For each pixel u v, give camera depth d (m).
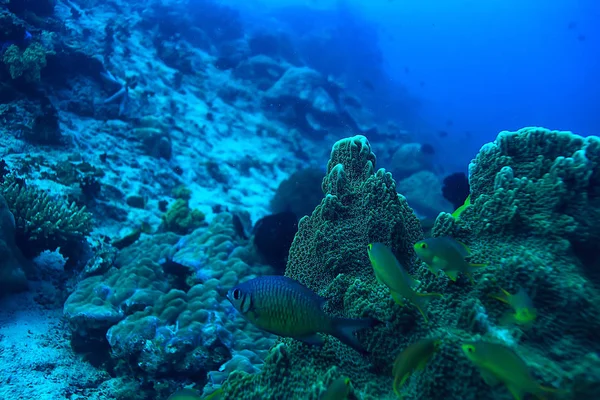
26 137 8.88
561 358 2.16
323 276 3.30
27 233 5.65
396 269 2.00
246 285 1.94
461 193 7.64
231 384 2.58
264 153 17.36
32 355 4.33
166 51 19.14
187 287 5.55
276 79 22.70
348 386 1.95
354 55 34.09
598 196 2.99
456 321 2.36
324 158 19.44
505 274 2.49
